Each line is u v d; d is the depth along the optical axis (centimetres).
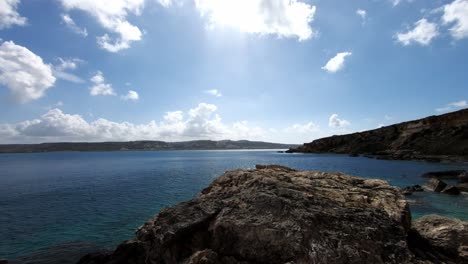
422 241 1317
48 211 3192
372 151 13962
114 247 2053
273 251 1099
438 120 12038
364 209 1292
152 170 8562
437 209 2800
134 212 3055
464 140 10244
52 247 2062
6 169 9875
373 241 1092
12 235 2334
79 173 8062
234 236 1184
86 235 2316
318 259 1014
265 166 2323
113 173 7875
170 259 1224
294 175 1950
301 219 1151
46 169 9744
